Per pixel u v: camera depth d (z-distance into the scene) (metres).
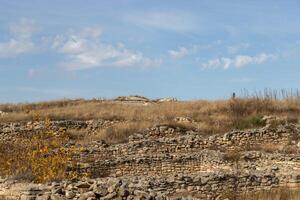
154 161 26.39
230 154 26.59
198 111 41.75
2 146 22.64
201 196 18.41
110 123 39.62
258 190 18.97
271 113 38.44
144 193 13.13
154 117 40.22
